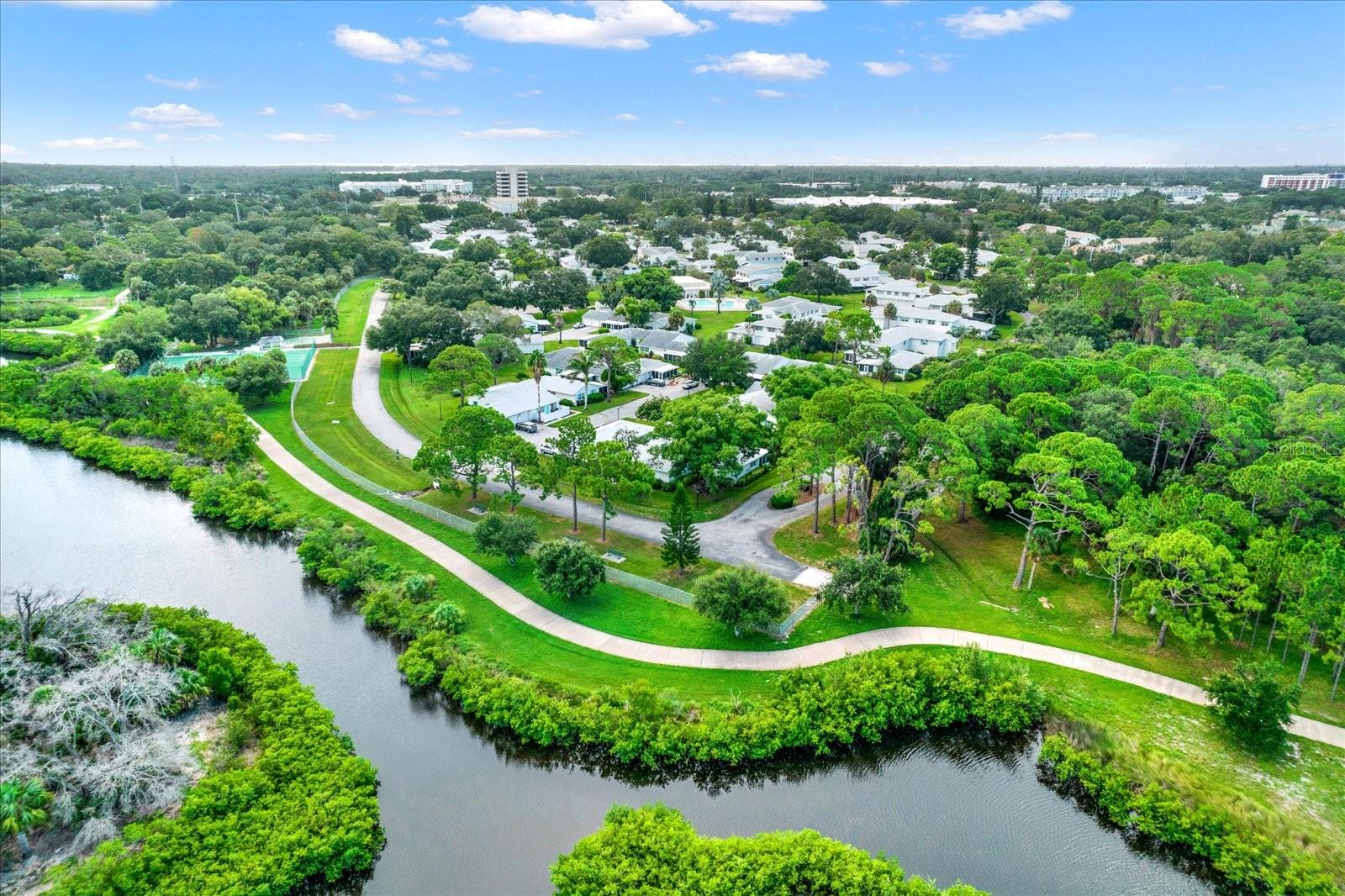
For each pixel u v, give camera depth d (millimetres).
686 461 78000
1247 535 58844
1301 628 48531
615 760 46281
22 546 72625
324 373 127875
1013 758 47469
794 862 36719
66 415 102875
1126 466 65688
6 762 40281
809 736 46281
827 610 59625
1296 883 36656
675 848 37250
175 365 126562
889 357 124688
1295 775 44000
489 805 43188
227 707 48781
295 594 64875
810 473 69500
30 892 35688
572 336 156375
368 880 38312
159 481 88688
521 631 57156
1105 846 41031
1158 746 45906
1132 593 54969
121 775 40250
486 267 191250
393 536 72562
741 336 149000
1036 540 65500
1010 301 163125
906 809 43625
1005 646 55594
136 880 35094
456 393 110875
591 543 70938
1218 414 70688
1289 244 195875
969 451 70562
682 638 56250
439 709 51000
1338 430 70312
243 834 38000
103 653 48688
